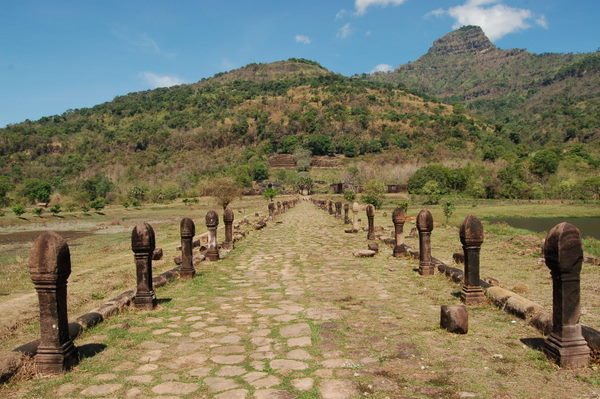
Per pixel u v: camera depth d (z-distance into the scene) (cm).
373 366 498
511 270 1080
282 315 727
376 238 1817
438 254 1362
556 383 441
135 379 480
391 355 532
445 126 15375
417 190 6931
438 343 571
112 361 536
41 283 506
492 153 10400
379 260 1287
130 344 596
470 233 766
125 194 8075
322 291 906
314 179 11338
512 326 633
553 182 6831
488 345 558
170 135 15325
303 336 613
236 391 441
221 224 2733
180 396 435
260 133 15750
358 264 1230
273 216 3028
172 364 522
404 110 17588
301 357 533
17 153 13162
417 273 1068
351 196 5038
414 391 432
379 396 423
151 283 800
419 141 14350
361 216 3319
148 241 779
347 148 13712
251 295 888
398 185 8081
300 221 2964
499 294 746
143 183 9056
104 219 4625
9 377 474
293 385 452
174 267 1184
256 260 1348
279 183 10506
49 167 11900
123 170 11312
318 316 714
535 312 646
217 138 15250
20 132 14850
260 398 425
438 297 829
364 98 18450
